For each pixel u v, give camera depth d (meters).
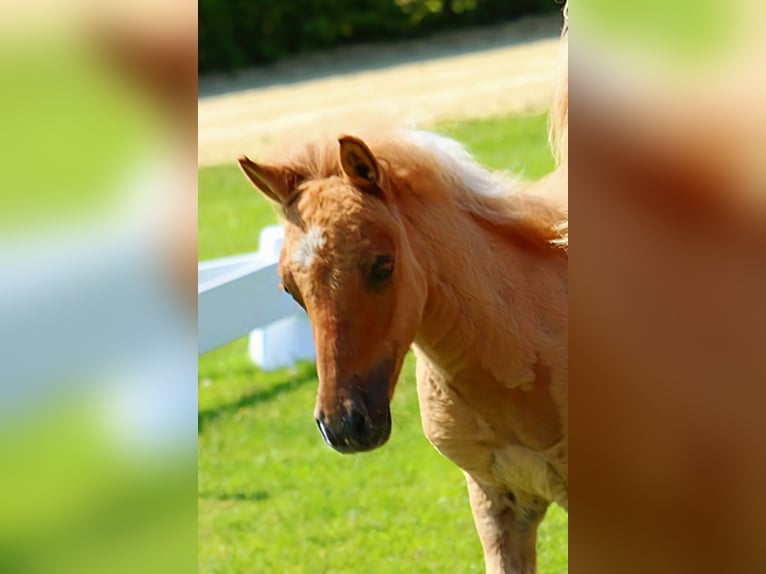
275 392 5.74
